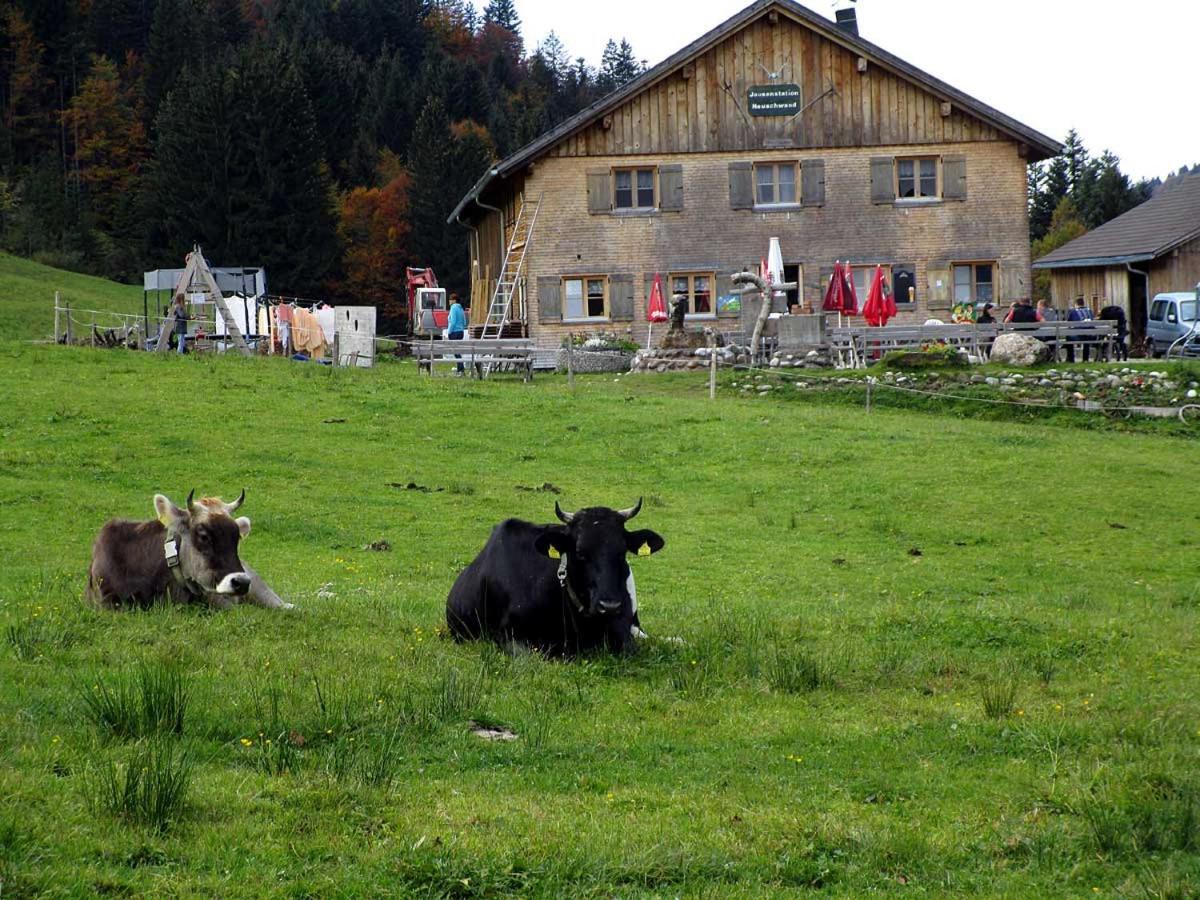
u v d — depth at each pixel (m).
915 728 9.19
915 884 6.39
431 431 26.45
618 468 23.95
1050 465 23.94
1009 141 46.06
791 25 45.62
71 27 121.56
